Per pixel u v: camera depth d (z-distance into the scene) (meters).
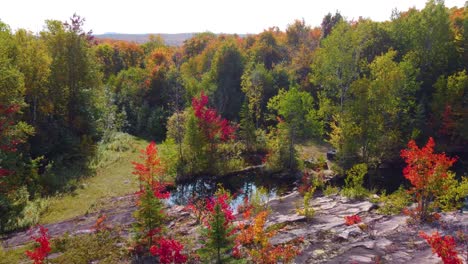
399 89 29.75
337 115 29.83
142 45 73.19
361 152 29.33
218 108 40.06
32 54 27.39
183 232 16.11
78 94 31.25
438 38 35.78
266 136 33.56
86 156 27.59
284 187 25.03
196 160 27.48
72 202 20.50
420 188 15.40
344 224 16.02
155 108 40.84
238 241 14.26
